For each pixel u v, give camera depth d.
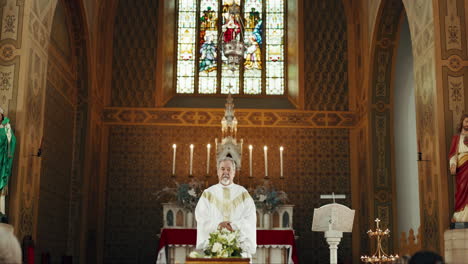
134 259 15.70
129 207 15.98
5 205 9.76
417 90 11.73
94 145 15.56
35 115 10.86
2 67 10.26
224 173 8.38
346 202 16.09
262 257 13.20
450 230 9.91
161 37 17.02
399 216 14.76
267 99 17.16
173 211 13.65
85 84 15.13
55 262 13.48
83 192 14.66
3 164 9.47
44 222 12.65
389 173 14.94
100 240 15.77
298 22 17.22
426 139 11.18
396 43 15.01
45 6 11.39
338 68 16.92
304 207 16.06
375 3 14.80
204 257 7.04
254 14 17.92
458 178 10.09
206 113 16.56
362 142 15.78
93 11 15.36
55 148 13.38
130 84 16.70
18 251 3.38
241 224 8.02
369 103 15.19
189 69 17.55
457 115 10.62
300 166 16.30
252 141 16.41
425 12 11.39
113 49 16.89
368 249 14.88
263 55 17.64
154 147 16.33
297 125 16.52
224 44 13.12
